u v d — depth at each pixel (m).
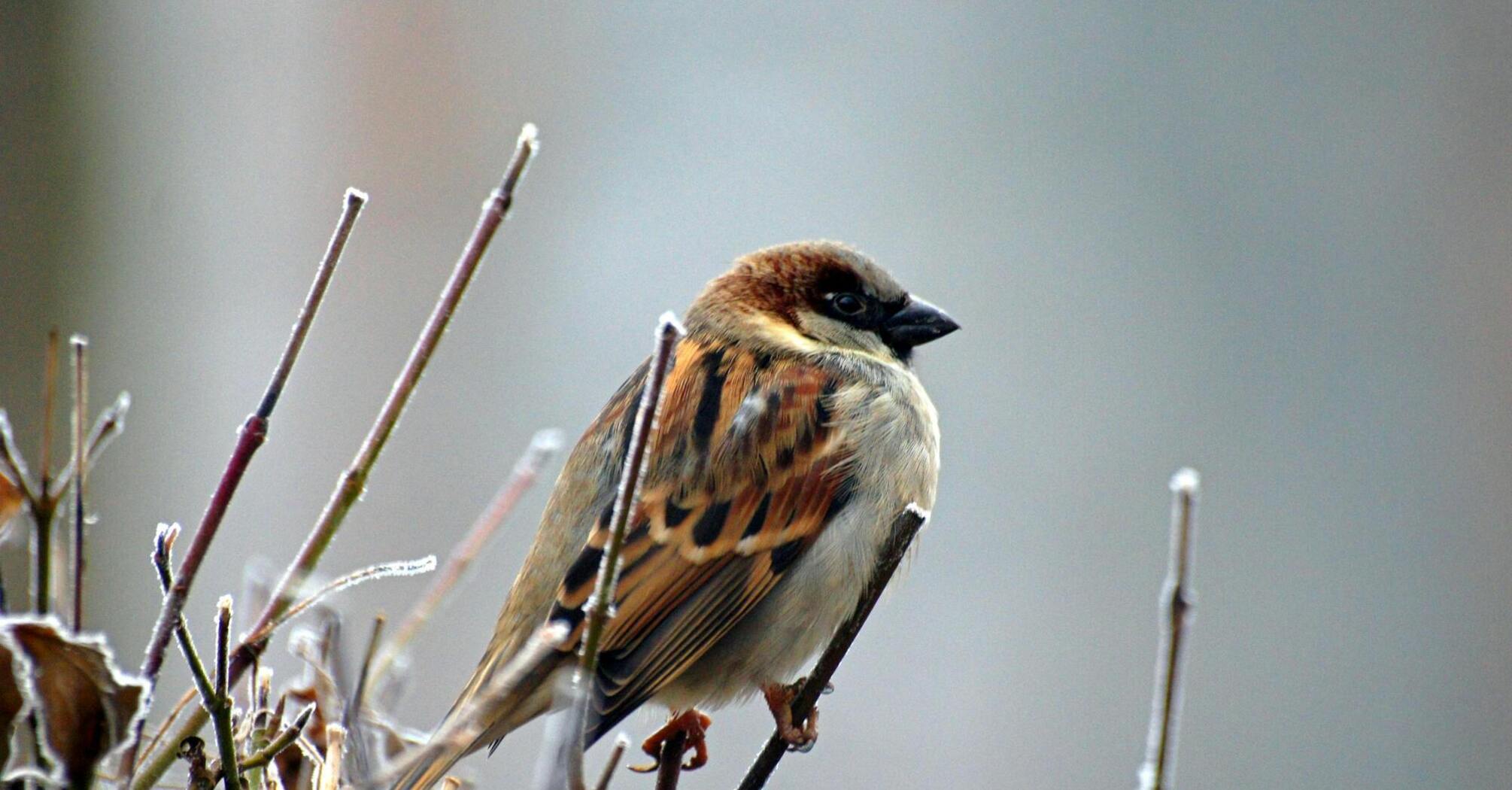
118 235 11.56
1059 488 15.01
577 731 3.90
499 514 5.51
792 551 6.95
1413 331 15.52
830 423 7.10
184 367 13.06
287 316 14.83
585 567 6.57
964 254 16.03
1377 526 14.98
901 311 7.68
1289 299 15.78
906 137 16.67
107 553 11.43
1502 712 14.22
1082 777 13.59
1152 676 13.98
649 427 4.12
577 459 6.95
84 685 3.78
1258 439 15.32
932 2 17.09
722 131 16.67
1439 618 14.55
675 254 15.97
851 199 16.31
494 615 13.08
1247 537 14.93
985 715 13.66
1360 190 15.91
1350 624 14.59
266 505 13.49
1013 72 16.83
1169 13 16.48
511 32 16.58
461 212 16.02
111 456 11.63
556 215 16.09
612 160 16.44
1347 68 16.16
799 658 7.02
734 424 6.95
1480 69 15.81
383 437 4.52
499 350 15.21
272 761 4.63
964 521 14.73
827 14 16.92
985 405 15.39
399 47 16.12
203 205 14.01
